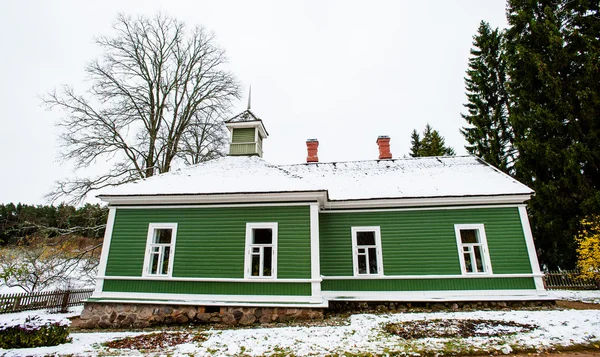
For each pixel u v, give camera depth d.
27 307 13.33
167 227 11.40
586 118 18.12
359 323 9.09
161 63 21.62
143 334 8.50
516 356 5.91
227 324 9.94
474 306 11.28
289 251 10.58
